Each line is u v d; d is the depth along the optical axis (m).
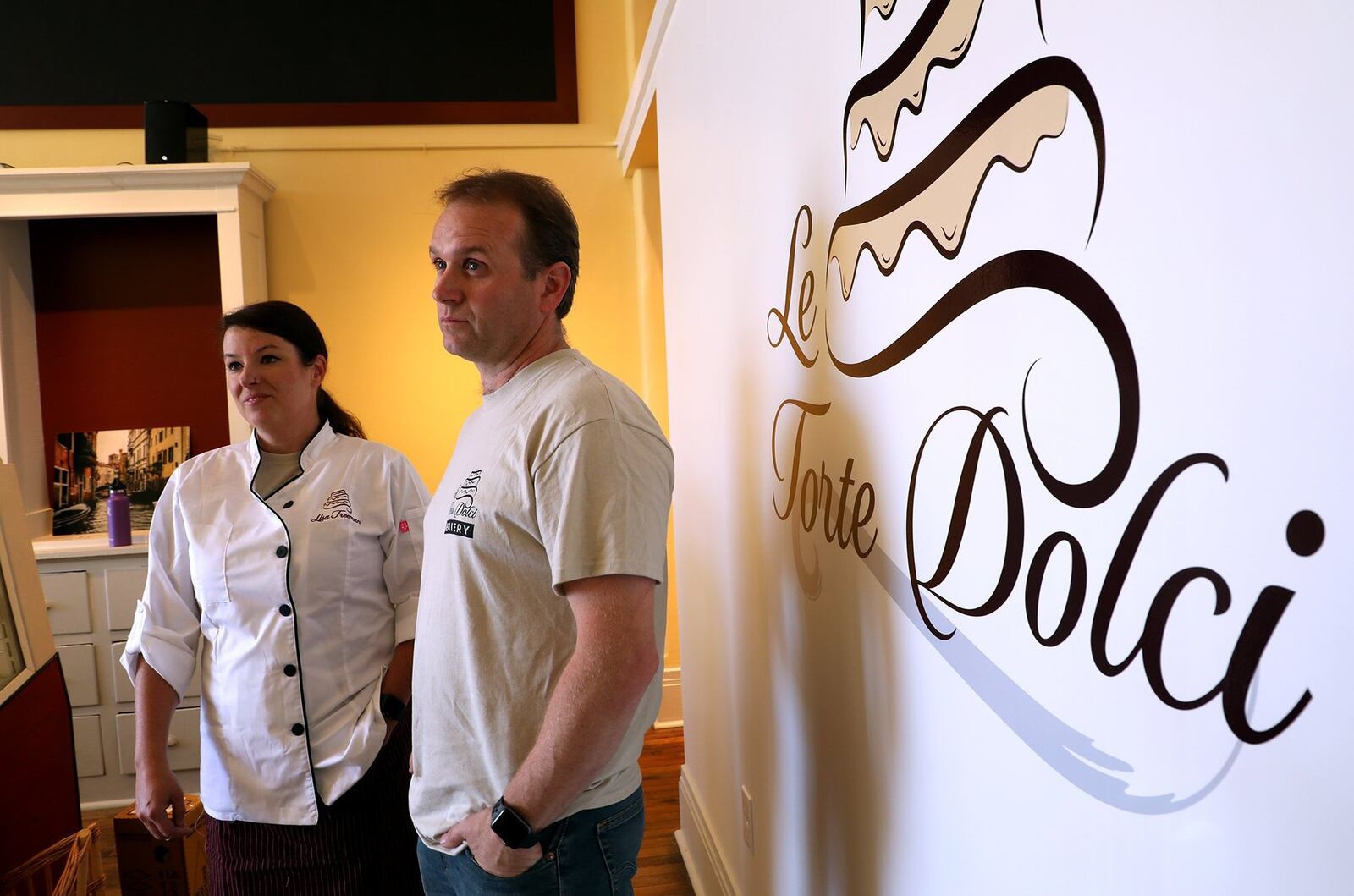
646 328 4.10
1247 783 0.53
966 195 0.84
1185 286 0.56
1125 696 0.64
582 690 1.05
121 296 3.91
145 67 3.94
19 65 3.88
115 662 3.39
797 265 1.41
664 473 1.17
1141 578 0.61
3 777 1.71
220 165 3.55
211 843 1.68
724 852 2.24
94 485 3.87
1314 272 0.46
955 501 0.89
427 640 1.24
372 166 4.07
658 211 4.08
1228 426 0.53
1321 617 0.47
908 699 1.03
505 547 1.16
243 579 1.63
